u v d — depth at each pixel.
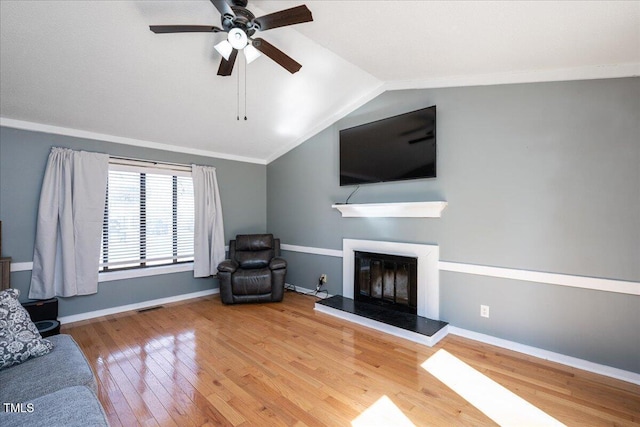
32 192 3.20
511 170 2.64
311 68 3.08
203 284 4.48
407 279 3.28
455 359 2.47
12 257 3.08
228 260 4.26
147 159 3.97
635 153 2.13
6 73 2.48
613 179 2.20
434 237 3.12
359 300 3.72
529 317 2.54
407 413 1.82
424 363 2.41
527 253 2.56
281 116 3.95
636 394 1.98
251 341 2.84
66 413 1.17
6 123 3.04
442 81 3.03
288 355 2.56
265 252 4.49
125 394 2.01
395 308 3.39
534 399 1.94
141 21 2.22
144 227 4.00
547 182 2.47
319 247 4.37
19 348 1.59
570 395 1.98
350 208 3.75
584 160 2.31
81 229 3.40
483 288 2.79
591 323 2.27
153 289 4.00
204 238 4.38
